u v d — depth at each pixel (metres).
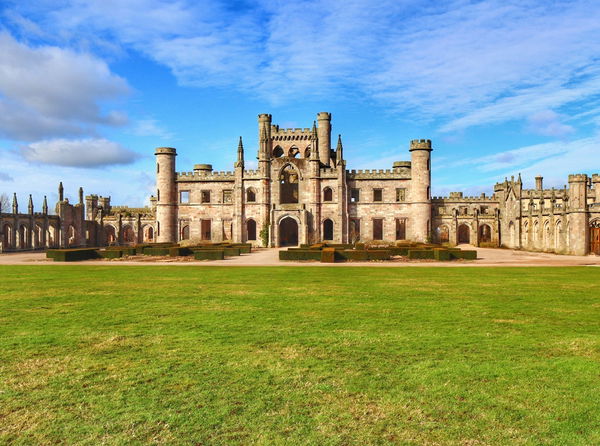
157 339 14.73
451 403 9.93
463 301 21.48
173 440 8.43
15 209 76.19
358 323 16.83
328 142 100.69
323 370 11.86
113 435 8.62
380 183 91.38
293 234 97.94
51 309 19.59
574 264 44.28
